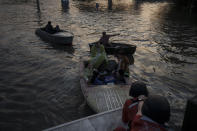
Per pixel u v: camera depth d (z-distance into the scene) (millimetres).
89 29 17734
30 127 4945
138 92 2641
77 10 31391
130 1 53344
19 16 23359
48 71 8289
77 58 10016
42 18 22734
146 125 1512
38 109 5660
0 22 19297
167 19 24656
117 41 13836
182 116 5305
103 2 46969
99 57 7125
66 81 7379
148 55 10602
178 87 6980
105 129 3248
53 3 40000
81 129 3209
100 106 4805
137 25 20297
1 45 11812
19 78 7586
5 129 4863
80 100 6094
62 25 19250
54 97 6270
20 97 6266
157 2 51906
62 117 5305
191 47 12414
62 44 12188
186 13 30594
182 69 8648
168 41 13938
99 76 6449
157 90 6758
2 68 8477
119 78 6301
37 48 11500
